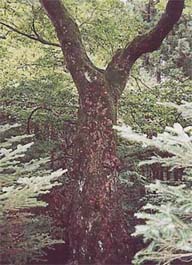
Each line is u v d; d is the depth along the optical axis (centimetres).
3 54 657
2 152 320
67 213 473
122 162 555
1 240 335
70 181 494
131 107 607
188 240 186
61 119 589
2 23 591
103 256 420
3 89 604
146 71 836
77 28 491
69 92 600
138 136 225
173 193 215
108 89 469
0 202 288
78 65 471
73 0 587
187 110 258
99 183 438
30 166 341
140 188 537
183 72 828
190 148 223
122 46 615
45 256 446
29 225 382
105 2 588
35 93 596
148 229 177
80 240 429
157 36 483
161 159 234
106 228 428
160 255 195
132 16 642
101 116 452
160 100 606
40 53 660
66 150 564
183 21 904
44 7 485
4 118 596
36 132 597
